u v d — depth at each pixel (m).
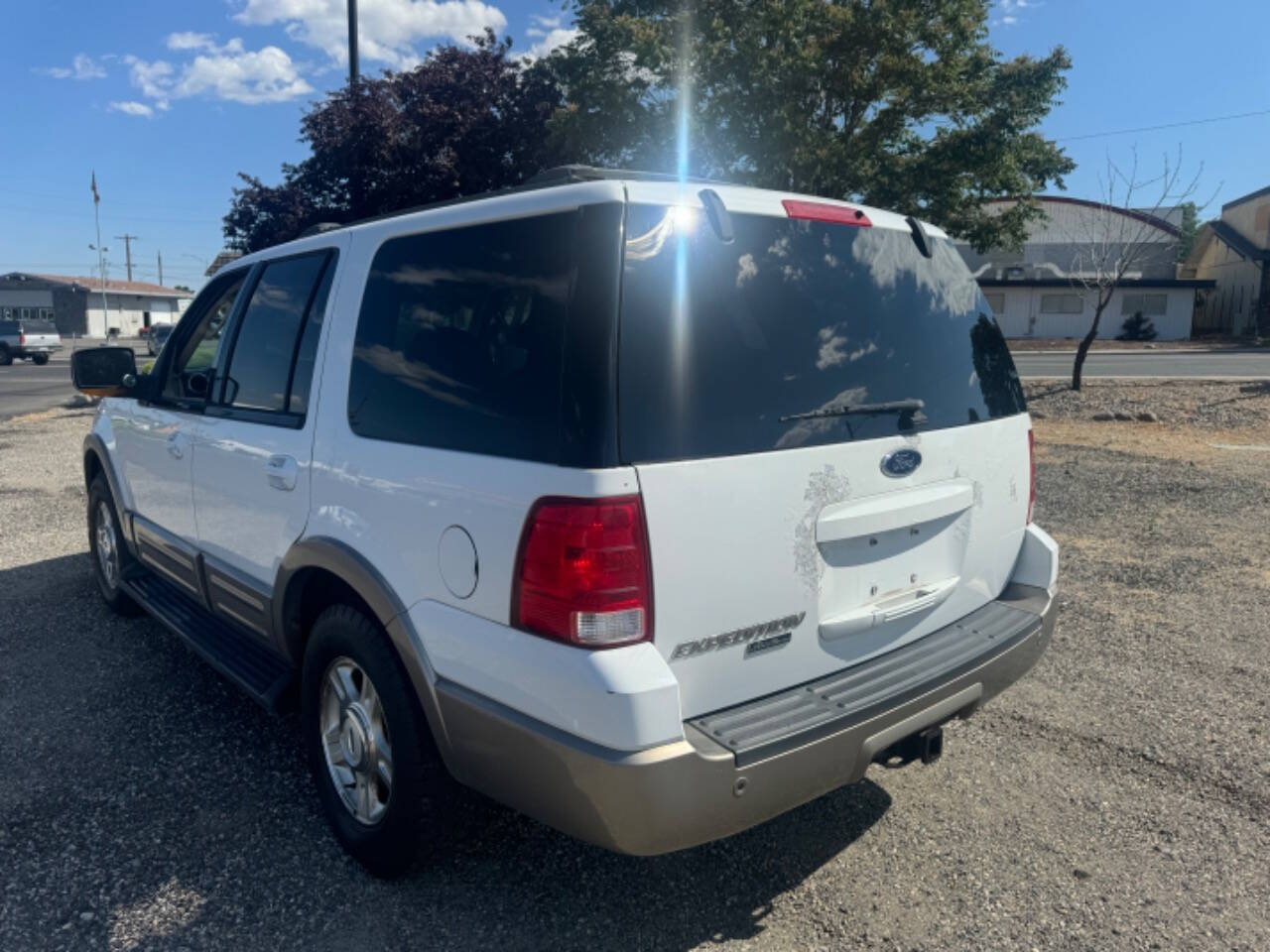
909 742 2.87
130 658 4.87
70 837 3.27
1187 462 10.24
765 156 11.99
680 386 2.43
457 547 2.57
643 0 12.30
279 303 3.65
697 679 2.47
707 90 12.14
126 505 4.93
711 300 2.55
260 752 3.88
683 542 2.38
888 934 2.80
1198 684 4.48
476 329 2.68
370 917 2.87
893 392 2.94
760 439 2.54
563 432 2.34
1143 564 6.39
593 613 2.27
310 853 3.19
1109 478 9.41
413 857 2.92
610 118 12.27
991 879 3.07
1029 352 34.12
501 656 2.44
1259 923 2.84
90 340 65.88
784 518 2.58
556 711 2.33
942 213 13.25
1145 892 2.99
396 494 2.79
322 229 3.82
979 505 3.24
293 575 3.27
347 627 2.97
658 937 2.79
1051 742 3.96
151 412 4.52
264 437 3.46
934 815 3.44
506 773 2.49
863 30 11.75
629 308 2.38
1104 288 17.69
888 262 3.07
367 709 3.04
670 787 2.25
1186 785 3.61
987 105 12.84
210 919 2.85
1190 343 39.03
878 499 2.82
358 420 3.02
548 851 3.22
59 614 5.57
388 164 13.44
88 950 2.71
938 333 3.17
